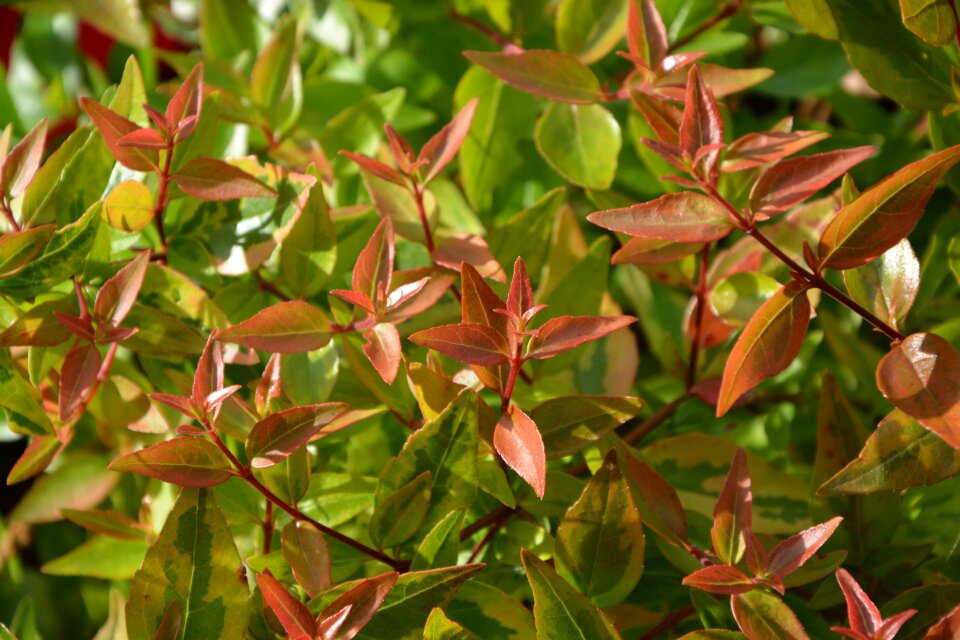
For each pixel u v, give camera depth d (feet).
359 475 2.32
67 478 2.46
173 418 2.31
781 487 2.27
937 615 2.11
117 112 2.25
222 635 2.10
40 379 2.22
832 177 2.09
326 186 2.44
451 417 2.13
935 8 2.15
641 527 2.12
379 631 2.10
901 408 2.06
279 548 2.24
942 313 2.45
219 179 2.20
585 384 2.40
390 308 2.15
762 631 2.06
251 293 2.34
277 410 2.16
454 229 2.46
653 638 2.22
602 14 2.47
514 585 2.23
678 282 2.38
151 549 2.09
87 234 2.18
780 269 2.32
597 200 2.39
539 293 2.38
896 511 2.21
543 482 2.06
